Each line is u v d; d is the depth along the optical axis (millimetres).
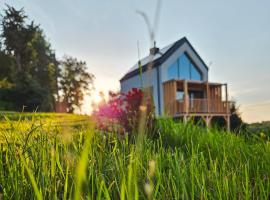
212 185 1971
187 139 3904
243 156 2967
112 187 1733
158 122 4816
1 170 1713
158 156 2178
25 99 32375
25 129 2186
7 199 1506
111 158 2188
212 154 3314
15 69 45312
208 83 24562
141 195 1690
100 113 4418
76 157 1880
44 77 56531
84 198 1471
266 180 2324
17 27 46469
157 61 25719
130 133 4133
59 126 2371
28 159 1864
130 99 4914
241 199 1913
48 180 1633
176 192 1726
